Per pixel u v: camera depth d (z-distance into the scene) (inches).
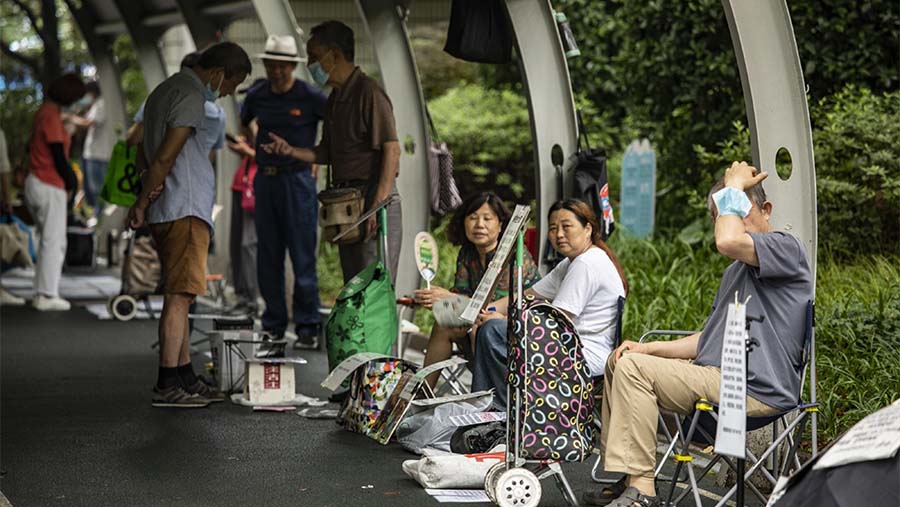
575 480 294.0
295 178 486.0
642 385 247.8
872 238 470.0
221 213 653.9
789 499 198.7
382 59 481.4
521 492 256.7
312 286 494.9
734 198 244.2
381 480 291.3
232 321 406.6
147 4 706.2
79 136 955.3
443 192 471.5
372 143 407.5
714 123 551.8
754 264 243.6
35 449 323.0
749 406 243.4
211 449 323.6
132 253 579.8
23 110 1157.7
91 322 573.6
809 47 510.9
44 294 617.9
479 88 833.5
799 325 246.5
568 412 259.4
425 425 316.5
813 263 288.5
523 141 775.7
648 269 497.0
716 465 304.0
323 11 926.4
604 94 694.5
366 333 365.7
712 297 427.8
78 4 817.5
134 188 495.8
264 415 369.7
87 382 422.9
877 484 190.1
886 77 508.1
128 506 268.2
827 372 339.0
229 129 631.2
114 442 331.3
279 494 278.4
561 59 390.0
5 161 611.5
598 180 378.0
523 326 259.3
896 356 343.3
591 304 298.8
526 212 263.1
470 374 421.7
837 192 462.6
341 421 351.6
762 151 288.7
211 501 272.4
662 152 583.2
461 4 397.1
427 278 354.3
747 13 284.4
